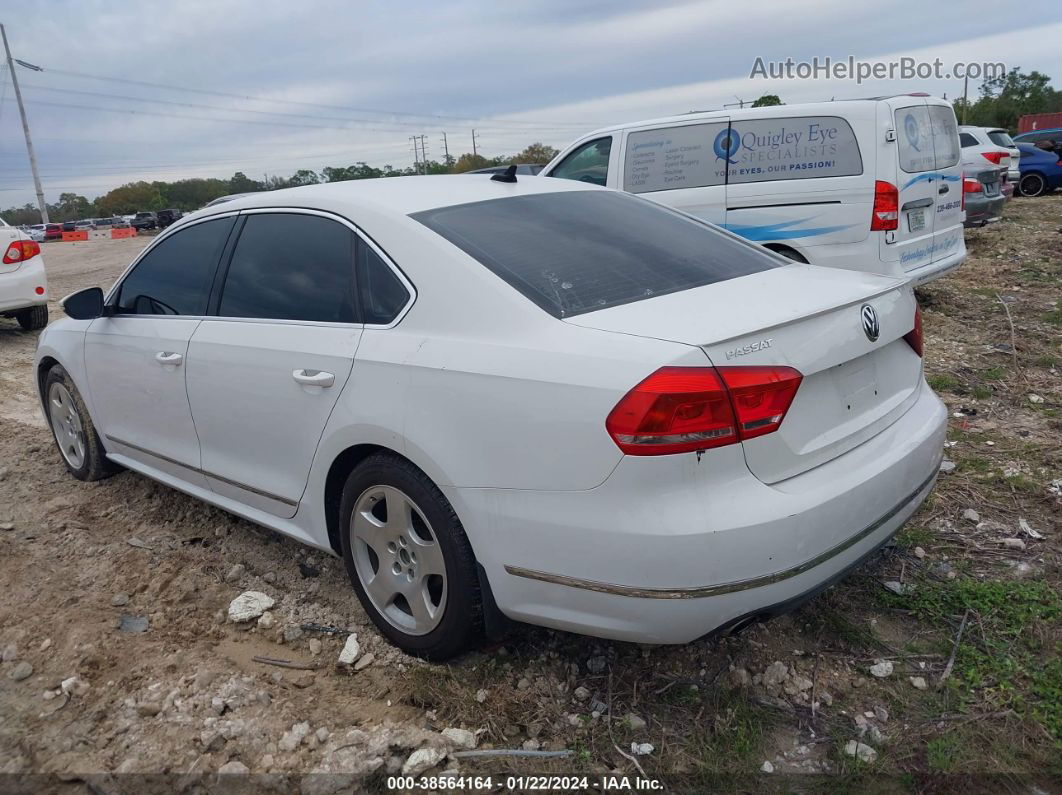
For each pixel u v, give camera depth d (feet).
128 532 13.66
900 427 9.51
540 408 8.05
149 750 8.65
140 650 10.36
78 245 113.80
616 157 25.93
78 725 9.09
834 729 8.65
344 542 10.39
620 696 9.23
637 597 7.75
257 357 10.84
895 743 8.41
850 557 8.46
